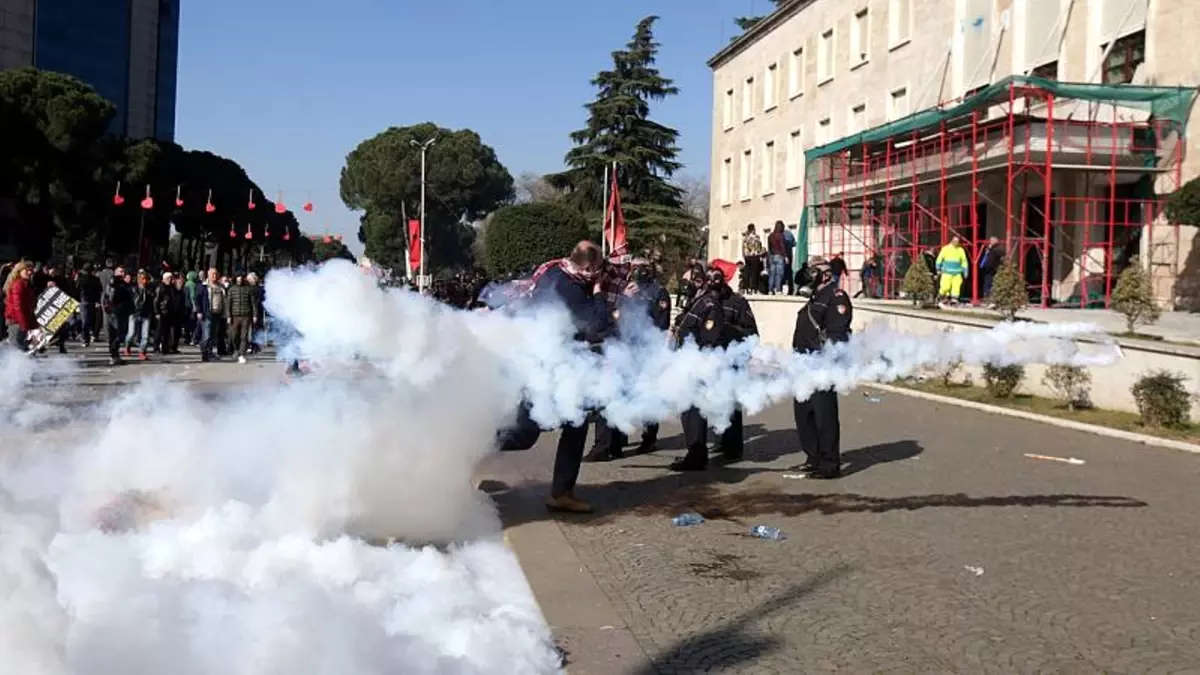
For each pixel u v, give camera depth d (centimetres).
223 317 2011
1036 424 1284
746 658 459
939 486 869
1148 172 2256
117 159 4831
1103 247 2373
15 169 4275
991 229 2728
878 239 3080
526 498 784
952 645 478
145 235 5441
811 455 923
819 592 560
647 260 976
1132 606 539
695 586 570
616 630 493
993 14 2933
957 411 1430
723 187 5212
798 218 4238
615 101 5316
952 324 1734
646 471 935
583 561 618
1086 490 853
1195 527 718
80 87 4462
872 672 444
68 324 2142
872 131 2859
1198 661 459
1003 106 2522
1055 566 615
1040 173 2277
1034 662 457
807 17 4169
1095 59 2530
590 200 5362
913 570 606
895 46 3459
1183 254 2222
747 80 4859
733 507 780
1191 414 1205
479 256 8569
